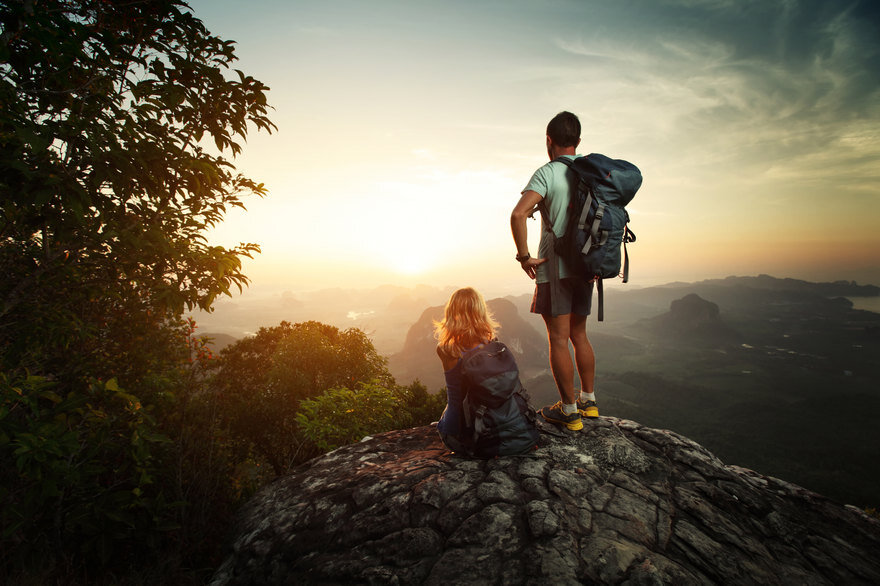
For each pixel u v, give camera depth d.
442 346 2.81
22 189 2.54
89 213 3.05
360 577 2.15
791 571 2.12
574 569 1.94
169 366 5.55
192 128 3.76
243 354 16.52
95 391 3.42
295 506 2.88
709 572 2.02
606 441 2.98
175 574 3.29
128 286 3.93
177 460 4.03
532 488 2.48
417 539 2.27
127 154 2.92
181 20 3.34
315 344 14.52
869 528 2.52
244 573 2.51
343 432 6.71
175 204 3.73
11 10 2.39
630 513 2.34
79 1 3.05
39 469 2.65
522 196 2.70
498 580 1.95
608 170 2.51
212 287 3.49
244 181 3.98
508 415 2.70
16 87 2.73
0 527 2.92
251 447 12.12
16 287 3.35
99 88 3.00
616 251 2.51
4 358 3.37
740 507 2.52
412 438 3.73
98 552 3.08
